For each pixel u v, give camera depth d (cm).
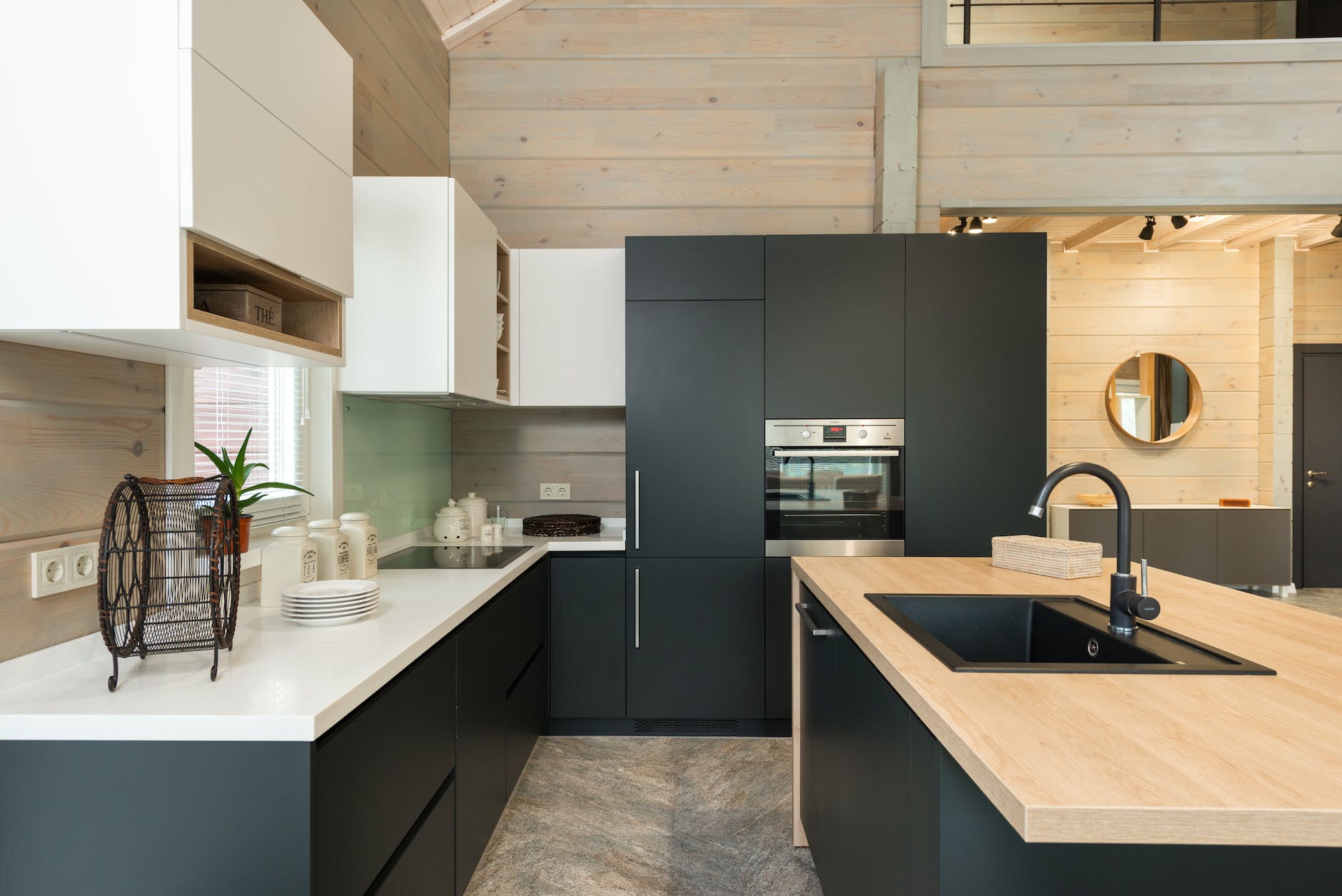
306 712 119
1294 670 123
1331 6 380
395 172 314
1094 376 643
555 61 393
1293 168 378
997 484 328
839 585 199
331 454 254
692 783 285
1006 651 185
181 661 149
